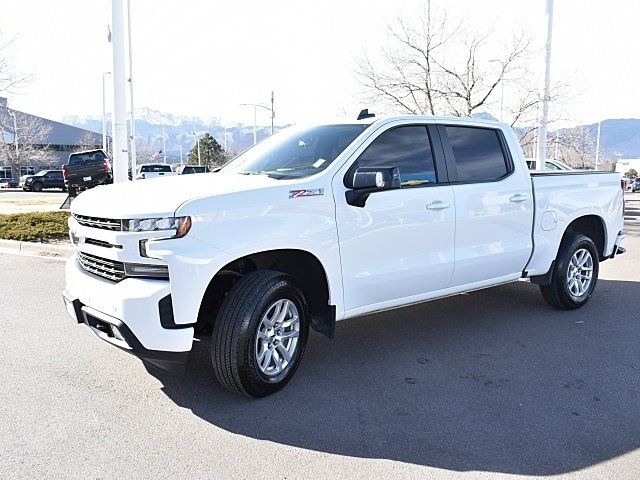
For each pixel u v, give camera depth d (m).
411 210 4.75
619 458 3.28
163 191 3.96
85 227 4.05
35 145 66.12
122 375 4.48
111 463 3.20
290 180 4.23
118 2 12.71
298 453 3.33
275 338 4.11
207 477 3.07
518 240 5.73
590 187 6.48
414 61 16.16
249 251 3.85
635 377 4.49
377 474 3.11
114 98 12.98
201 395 4.12
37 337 5.39
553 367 4.70
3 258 9.72
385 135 4.78
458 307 6.61
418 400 4.05
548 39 16.08
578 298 6.44
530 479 3.07
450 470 3.15
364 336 5.52
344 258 4.38
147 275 3.67
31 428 3.59
